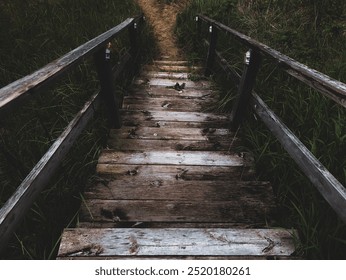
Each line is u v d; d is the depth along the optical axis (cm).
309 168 126
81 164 199
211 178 196
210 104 333
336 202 104
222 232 142
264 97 276
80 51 158
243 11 536
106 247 133
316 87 119
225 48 419
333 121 213
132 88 368
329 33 401
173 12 650
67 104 269
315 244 133
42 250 149
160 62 486
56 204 170
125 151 219
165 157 214
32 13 459
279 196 180
